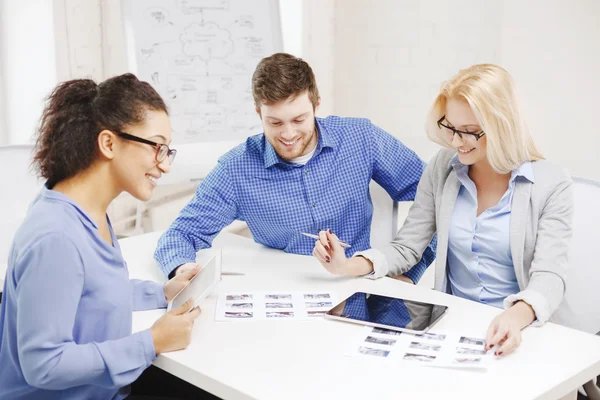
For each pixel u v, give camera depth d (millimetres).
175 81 3225
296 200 2076
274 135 1938
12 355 1309
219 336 1473
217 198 2059
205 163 3326
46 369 1229
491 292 1863
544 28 3045
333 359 1357
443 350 1388
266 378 1283
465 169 1877
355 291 1738
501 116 1691
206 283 1541
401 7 3574
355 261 1838
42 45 3090
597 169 2979
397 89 3686
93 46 3316
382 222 2271
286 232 2109
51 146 1299
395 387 1245
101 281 1315
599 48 2877
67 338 1257
